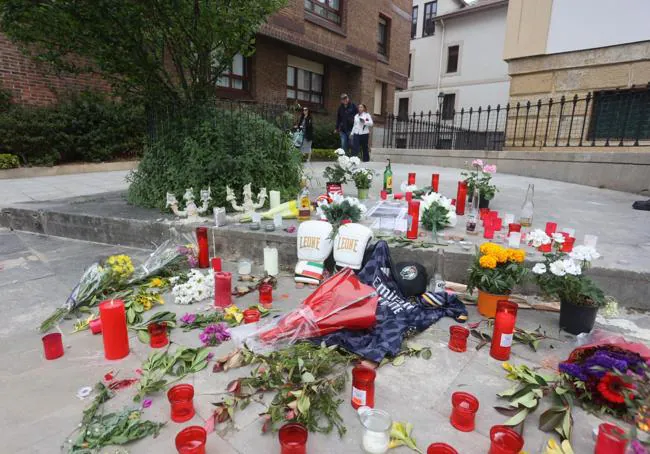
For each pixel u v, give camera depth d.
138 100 5.25
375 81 17.70
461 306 2.80
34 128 9.36
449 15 21.05
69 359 2.23
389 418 1.60
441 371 2.12
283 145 5.53
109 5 3.96
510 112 9.12
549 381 1.93
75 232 4.82
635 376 1.72
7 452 1.55
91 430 1.63
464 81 21.52
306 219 4.26
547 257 2.69
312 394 1.84
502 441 1.53
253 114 5.73
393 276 3.07
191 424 1.71
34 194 6.93
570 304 2.49
